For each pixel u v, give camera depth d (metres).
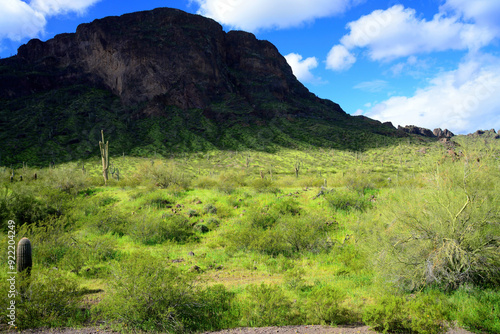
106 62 180.00
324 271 8.28
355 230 11.06
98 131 130.75
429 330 4.47
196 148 127.25
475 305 5.08
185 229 12.55
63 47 198.12
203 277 7.73
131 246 10.84
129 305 4.69
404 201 7.64
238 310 5.44
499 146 7.21
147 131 140.50
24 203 12.11
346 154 130.12
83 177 20.39
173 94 168.25
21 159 97.50
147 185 19.19
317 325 4.91
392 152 128.00
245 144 139.00
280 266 8.59
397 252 6.64
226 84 197.00
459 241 6.30
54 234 9.45
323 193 16.97
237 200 17.16
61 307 5.12
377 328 4.73
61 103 158.25
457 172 7.13
